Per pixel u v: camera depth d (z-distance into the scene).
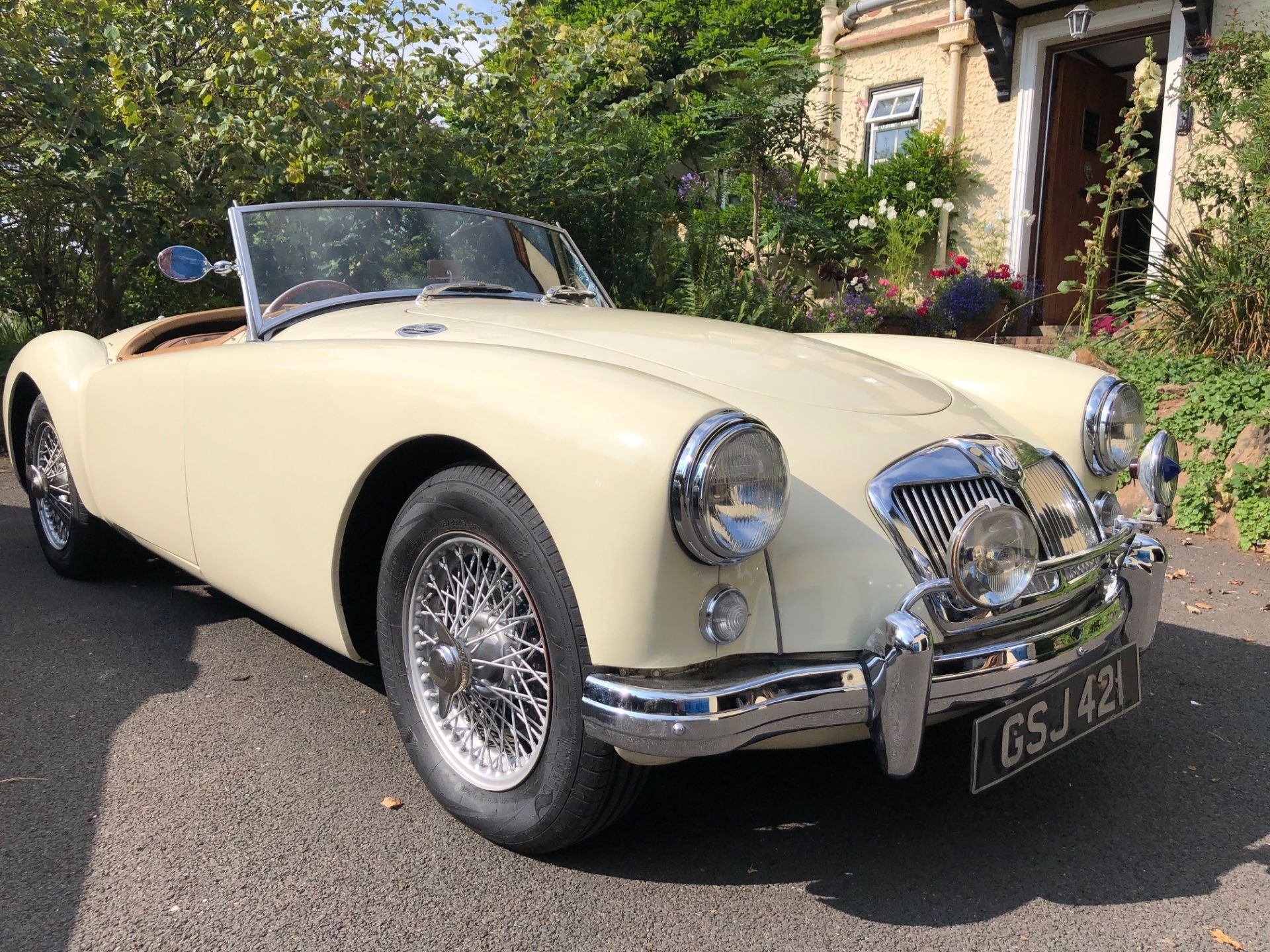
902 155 9.02
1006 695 1.80
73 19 5.75
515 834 1.87
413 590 2.06
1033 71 8.22
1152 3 7.47
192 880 1.82
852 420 1.99
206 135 5.81
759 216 8.60
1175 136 7.20
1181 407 4.83
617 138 7.08
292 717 2.53
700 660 1.64
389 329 2.44
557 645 1.71
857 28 9.64
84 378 3.29
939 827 2.09
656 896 1.82
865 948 1.68
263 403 2.27
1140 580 2.20
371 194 6.07
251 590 2.46
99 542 3.52
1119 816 2.15
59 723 2.47
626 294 7.01
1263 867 1.96
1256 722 2.66
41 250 7.02
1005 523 1.78
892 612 1.71
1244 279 4.95
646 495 1.56
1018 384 2.55
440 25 6.24
